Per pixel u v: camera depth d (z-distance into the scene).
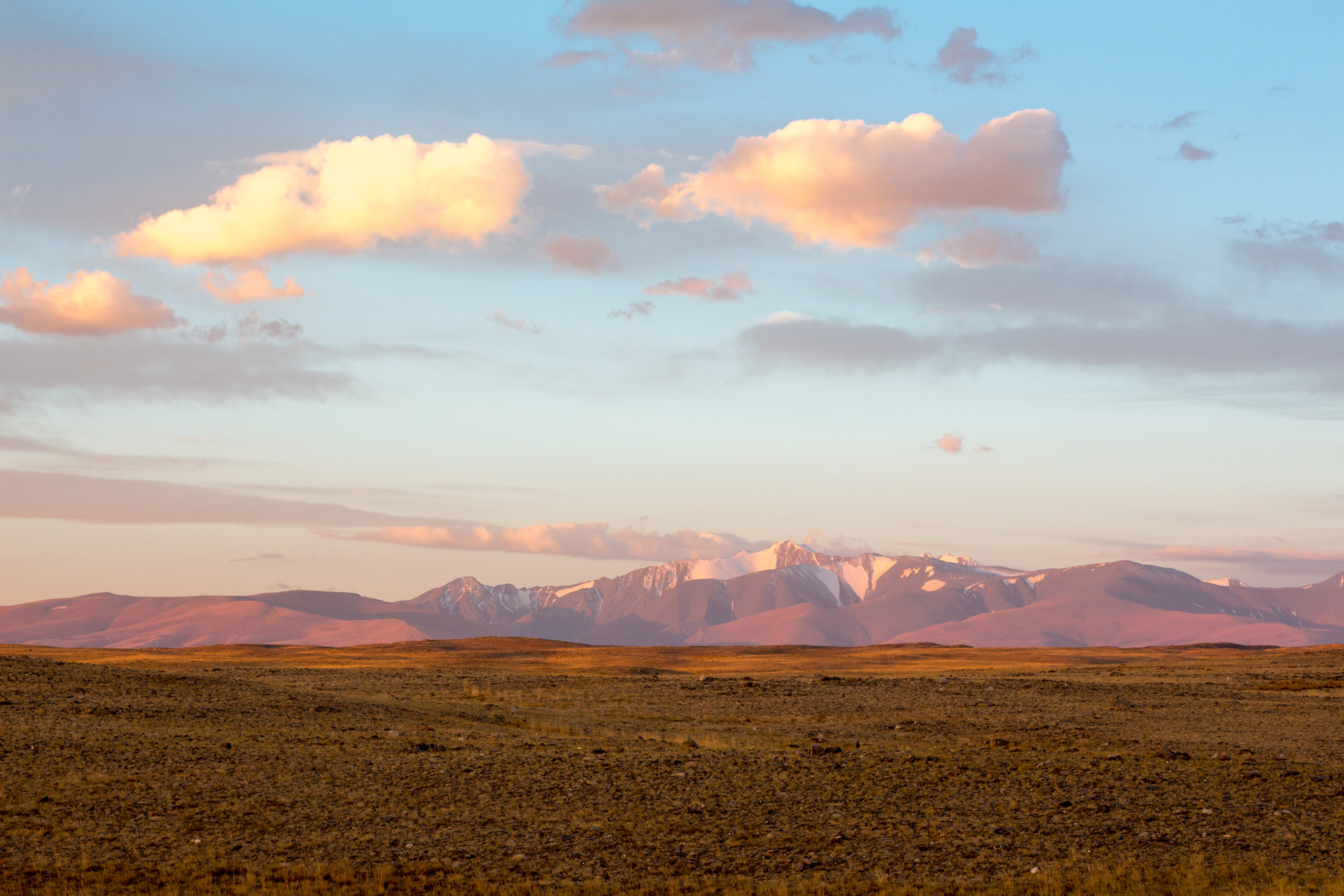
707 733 52.00
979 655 192.38
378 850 28.14
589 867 27.31
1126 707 66.81
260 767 36.53
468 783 35.44
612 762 39.59
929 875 27.11
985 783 37.12
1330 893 25.27
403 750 41.06
